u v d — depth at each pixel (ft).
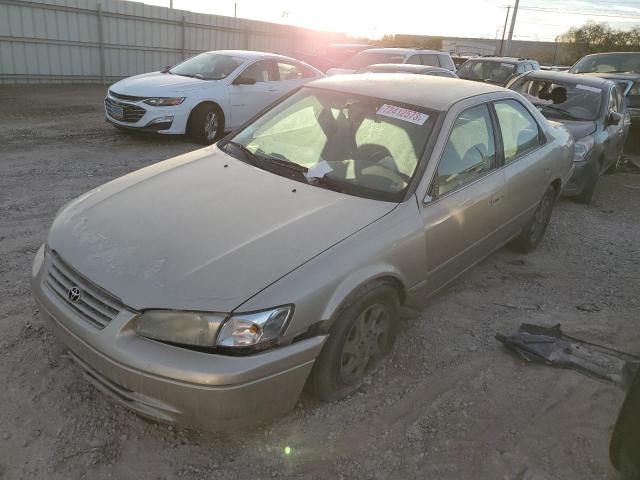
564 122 23.58
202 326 7.59
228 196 10.07
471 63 48.96
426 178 10.66
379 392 9.98
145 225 9.18
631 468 7.64
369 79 13.64
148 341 7.72
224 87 30.37
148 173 11.49
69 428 8.60
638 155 37.42
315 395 9.30
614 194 26.45
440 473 8.25
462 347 11.69
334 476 8.08
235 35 67.05
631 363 10.61
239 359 7.55
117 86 29.32
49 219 16.67
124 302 7.86
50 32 48.85
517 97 14.90
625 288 15.33
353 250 8.95
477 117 12.62
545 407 9.87
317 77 36.27
